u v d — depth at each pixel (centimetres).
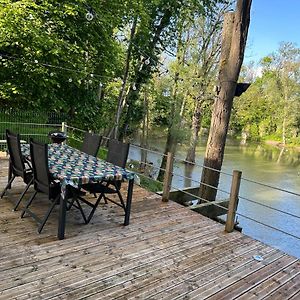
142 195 466
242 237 349
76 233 315
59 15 848
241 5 514
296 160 1973
